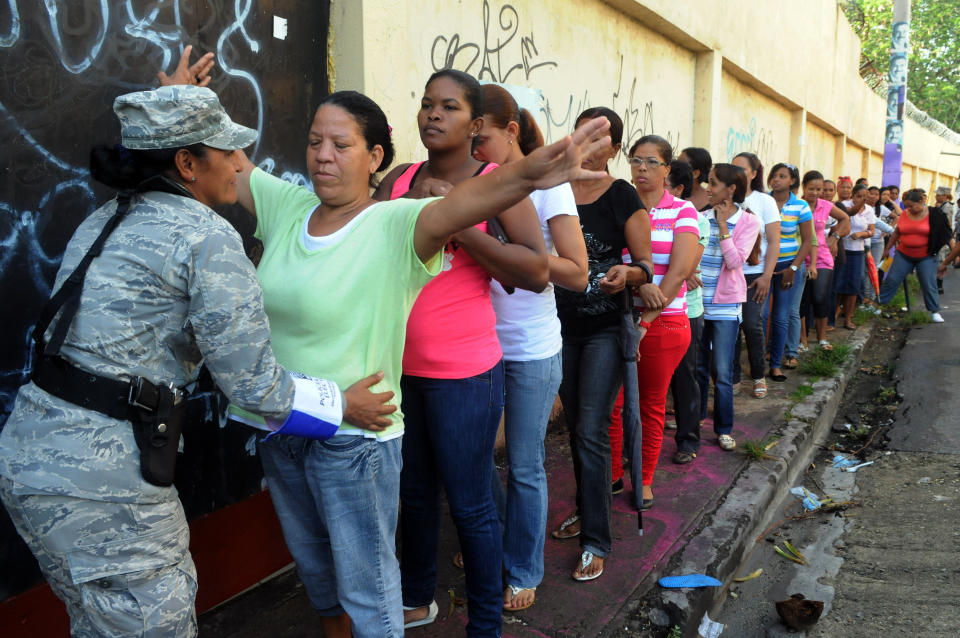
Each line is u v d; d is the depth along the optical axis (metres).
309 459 1.77
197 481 2.54
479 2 3.82
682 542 3.15
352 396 1.71
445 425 2.10
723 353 4.30
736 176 4.34
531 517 2.55
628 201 2.77
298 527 1.96
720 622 2.90
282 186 2.04
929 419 5.27
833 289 8.32
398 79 3.13
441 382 2.08
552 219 2.35
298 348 1.76
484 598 2.22
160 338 1.55
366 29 2.92
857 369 6.99
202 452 2.54
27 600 2.07
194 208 1.58
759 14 8.52
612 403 2.82
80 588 1.50
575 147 1.48
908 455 4.66
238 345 1.54
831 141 15.30
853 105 16.14
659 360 3.28
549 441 4.46
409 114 3.34
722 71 8.00
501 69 4.08
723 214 4.27
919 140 26.23
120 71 2.21
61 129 2.08
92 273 1.52
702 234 3.92
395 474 1.85
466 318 2.08
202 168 1.64
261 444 1.90
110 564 1.49
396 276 1.74
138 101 1.53
